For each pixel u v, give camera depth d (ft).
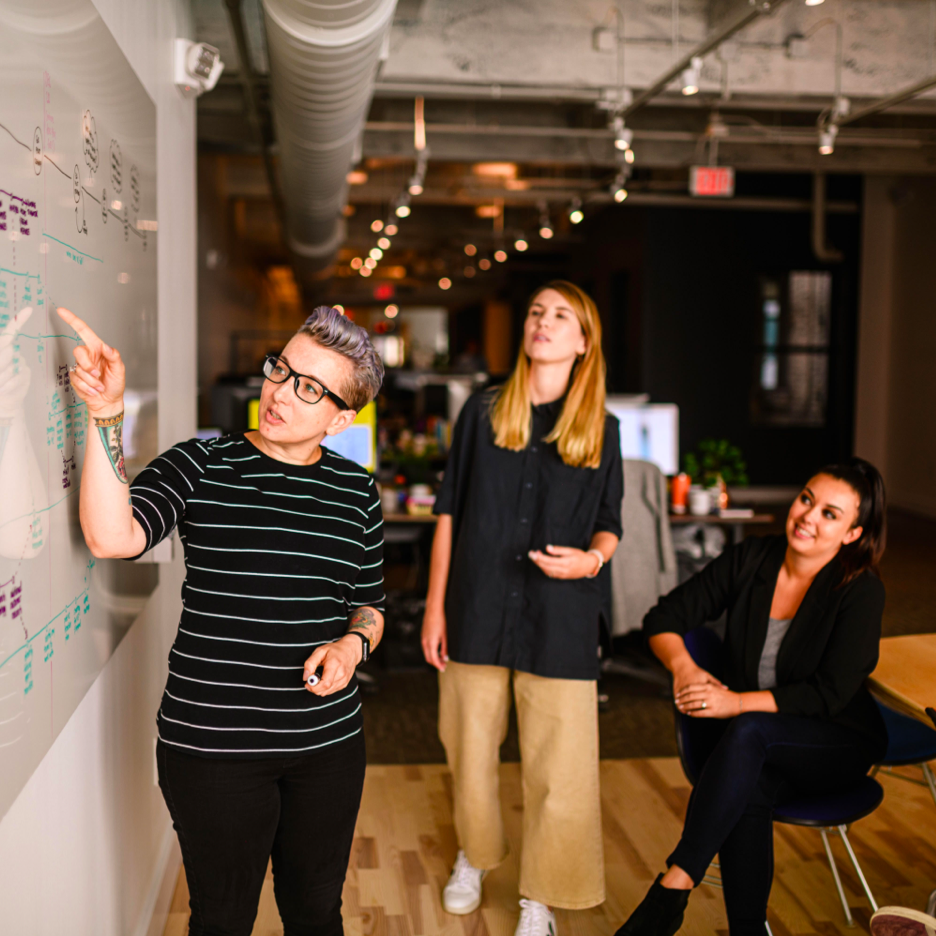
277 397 4.74
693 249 35.32
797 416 36.50
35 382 3.80
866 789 7.04
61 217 4.18
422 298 71.20
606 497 7.65
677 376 35.47
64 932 4.59
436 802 10.19
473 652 7.39
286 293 70.95
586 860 7.34
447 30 19.34
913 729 7.91
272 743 4.71
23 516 3.62
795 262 35.78
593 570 7.14
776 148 28.91
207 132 25.25
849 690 6.97
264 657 4.71
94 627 4.98
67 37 4.26
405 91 20.11
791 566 7.63
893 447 35.04
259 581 4.72
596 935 7.64
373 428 14.39
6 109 3.38
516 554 7.42
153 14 7.42
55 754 4.44
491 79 19.53
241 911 4.95
